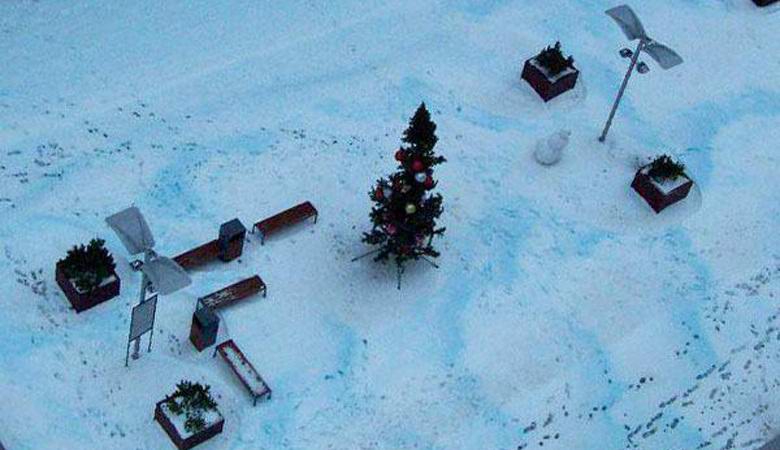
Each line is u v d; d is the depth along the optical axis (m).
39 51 25.58
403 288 22.69
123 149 24.00
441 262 23.27
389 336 21.91
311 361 21.23
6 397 19.31
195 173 23.84
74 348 20.33
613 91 27.69
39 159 23.38
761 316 23.81
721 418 21.98
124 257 22.00
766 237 25.34
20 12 26.34
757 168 26.81
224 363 20.80
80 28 26.31
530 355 22.11
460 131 25.97
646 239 24.73
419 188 20.97
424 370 21.48
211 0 27.67
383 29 27.89
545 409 21.38
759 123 27.94
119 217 18.88
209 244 22.25
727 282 24.25
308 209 23.27
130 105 24.91
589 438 21.14
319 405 20.59
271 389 20.61
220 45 26.64
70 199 22.78
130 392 19.97
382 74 26.84
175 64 26.00
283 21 27.55
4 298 20.77
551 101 27.02
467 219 24.19
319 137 25.16
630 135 26.75
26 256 21.53
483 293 22.95
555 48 26.55
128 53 26.00
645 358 22.55
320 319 21.94
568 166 25.77
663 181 24.97
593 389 21.86
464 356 21.84
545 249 24.02
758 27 30.52
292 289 22.28
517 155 25.75
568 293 23.31
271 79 26.17
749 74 29.14
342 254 23.08
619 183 25.67
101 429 19.33
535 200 24.94
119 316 21.05
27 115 24.16
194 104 25.27
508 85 27.20
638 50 24.33
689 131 27.22
